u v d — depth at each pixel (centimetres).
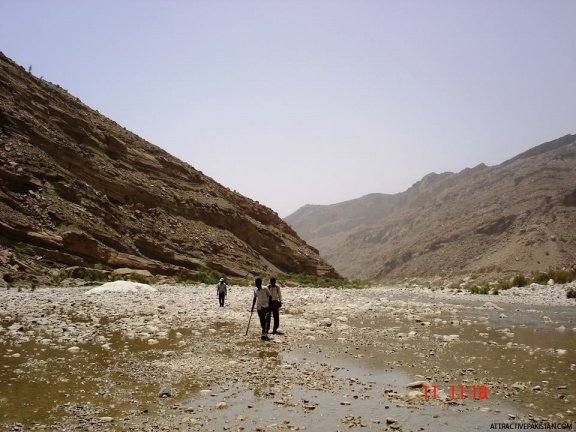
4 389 801
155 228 4303
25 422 659
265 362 1041
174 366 982
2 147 3450
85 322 1513
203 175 5944
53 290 2423
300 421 685
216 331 1452
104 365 978
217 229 5097
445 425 671
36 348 1109
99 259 3294
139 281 3200
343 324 1653
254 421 683
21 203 3191
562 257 8194
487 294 3694
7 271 2611
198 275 3853
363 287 5488
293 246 6138
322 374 944
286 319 1781
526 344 1303
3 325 1380
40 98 4312
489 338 1405
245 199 6344
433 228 14225
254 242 5531
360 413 720
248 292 3038
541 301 2917
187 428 654
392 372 971
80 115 4734
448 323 1755
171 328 1474
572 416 707
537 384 880
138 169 4931
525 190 12375
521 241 9306
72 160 3991
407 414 717
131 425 662
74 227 3328
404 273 11731
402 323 1741
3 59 4306
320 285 5088
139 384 858
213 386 853
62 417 684
